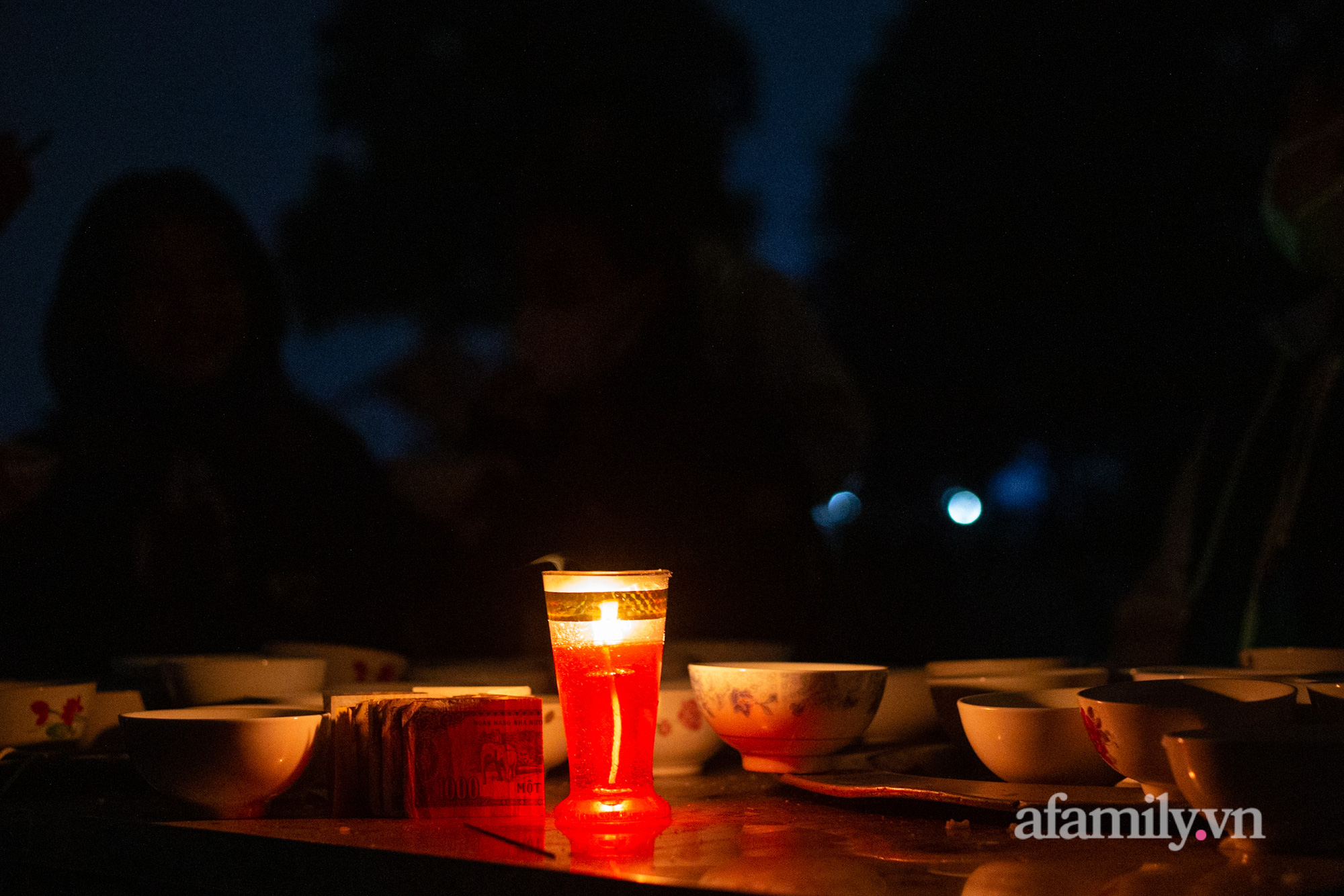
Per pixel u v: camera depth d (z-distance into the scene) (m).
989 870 0.53
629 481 1.69
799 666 0.89
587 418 1.72
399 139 1.90
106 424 1.73
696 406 1.70
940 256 1.81
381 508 1.77
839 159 1.87
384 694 0.76
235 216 1.74
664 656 1.09
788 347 1.73
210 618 1.72
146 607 1.72
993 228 1.78
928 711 0.97
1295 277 1.53
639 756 0.68
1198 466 1.54
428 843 0.61
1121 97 1.69
